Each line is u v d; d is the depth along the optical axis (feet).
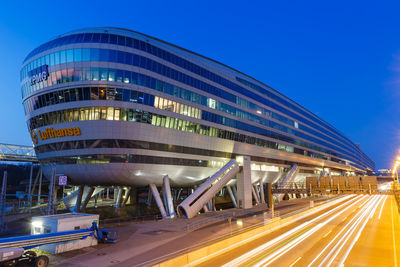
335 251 72.59
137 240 88.89
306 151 311.27
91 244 80.84
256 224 121.80
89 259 66.90
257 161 221.25
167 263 53.47
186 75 160.56
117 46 129.70
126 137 129.70
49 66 128.57
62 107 127.95
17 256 57.00
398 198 192.03
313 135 334.85
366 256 67.51
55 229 76.28
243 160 187.93
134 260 65.92
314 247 77.41
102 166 128.47
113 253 72.43
